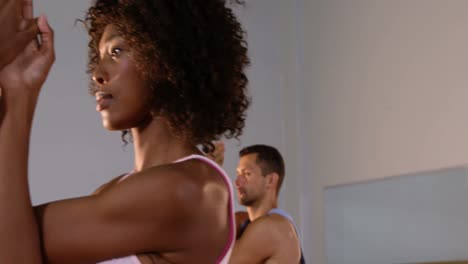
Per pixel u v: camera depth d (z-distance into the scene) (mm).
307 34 4875
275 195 2990
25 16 652
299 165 4758
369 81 4254
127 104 734
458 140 3537
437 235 3605
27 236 623
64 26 4082
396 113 3998
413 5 3930
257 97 4840
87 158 4023
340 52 4543
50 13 4062
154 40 728
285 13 5008
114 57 741
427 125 3758
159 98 742
